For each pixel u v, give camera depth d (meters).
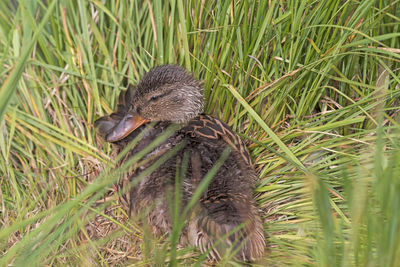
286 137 4.43
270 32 4.29
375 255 3.13
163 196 3.58
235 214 3.38
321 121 4.36
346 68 4.52
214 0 4.35
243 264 3.59
